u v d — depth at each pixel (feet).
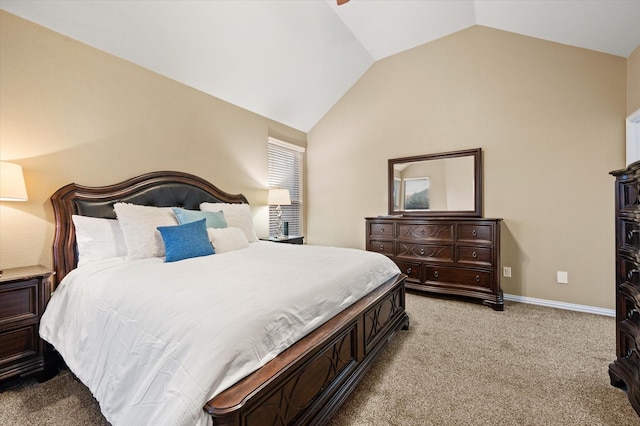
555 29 9.23
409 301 10.84
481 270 10.23
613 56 9.13
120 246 7.33
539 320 8.91
